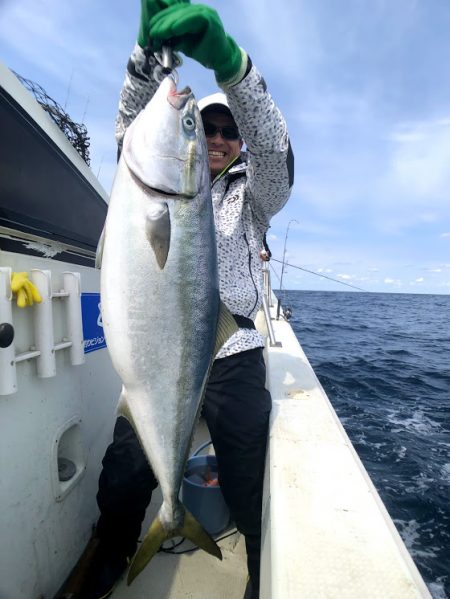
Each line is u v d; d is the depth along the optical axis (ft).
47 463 5.22
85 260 6.94
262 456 5.80
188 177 4.69
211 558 6.59
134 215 4.50
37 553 5.00
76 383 6.05
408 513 12.19
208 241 4.92
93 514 6.58
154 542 4.86
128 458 5.71
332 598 2.99
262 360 6.33
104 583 5.59
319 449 5.08
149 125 4.60
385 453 15.88
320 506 3.98
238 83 4.90
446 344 47.09
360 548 3.45
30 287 4.56
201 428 10.60
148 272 4.51
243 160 6.83
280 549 3.43
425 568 10.05
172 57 4.47
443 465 14.98
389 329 62.59
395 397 23.44
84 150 8.41
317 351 37.73
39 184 5.52
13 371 4.24
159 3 4.32
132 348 4.50
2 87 4.69
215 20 4.26
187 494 7.28
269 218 6.74
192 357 4.82
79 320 5.78
